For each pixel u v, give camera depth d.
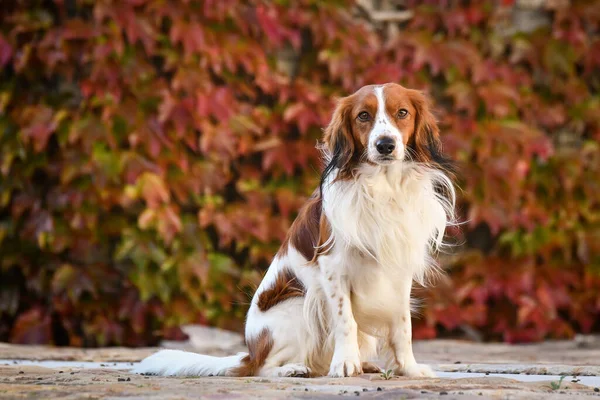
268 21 12.00
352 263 6.37
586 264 12.64
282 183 12.17
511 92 12.45
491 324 12.44
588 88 13.11
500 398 4.84
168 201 11.35
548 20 12.95
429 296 12.07
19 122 11.39
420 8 12.60
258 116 12.05
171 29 11.52
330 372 6.24
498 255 12.60
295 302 6.53
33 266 11.37
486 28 12.69
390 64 12.38
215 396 4.84
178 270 11.48
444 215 6.75
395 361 6.52
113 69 11.41
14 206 11.41
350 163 6.50
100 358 8.72
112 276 11.33
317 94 12.16
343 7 12.48
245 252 12.16
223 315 11.80
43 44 11.30
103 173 11.19
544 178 12.71
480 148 12.35
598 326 12.69
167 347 10.83
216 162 11.77
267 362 6.48
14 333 11.09
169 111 11.45
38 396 4.86
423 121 6.64
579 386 5.47
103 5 11.31
